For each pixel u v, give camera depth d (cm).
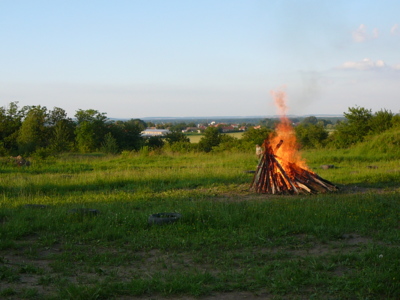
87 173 1814
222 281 584
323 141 3809
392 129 3222
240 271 629
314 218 927
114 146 3572
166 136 5734
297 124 4400
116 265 664
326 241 777
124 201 1212
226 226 883
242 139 3722
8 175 1798
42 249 748
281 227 857
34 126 4591
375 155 2538
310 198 1204
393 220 912
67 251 733
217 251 729
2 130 4684
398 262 629
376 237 796
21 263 670
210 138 4391
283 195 1312
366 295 531
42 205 1110
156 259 687
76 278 602
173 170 1878
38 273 621
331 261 660
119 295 543
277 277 591
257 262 666
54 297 525
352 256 671
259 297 539
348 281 565
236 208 1030
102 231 839
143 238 800
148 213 988
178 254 720
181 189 1459
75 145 4578
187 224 891
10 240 773
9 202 1182
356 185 1507
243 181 1603
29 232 843
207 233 828
